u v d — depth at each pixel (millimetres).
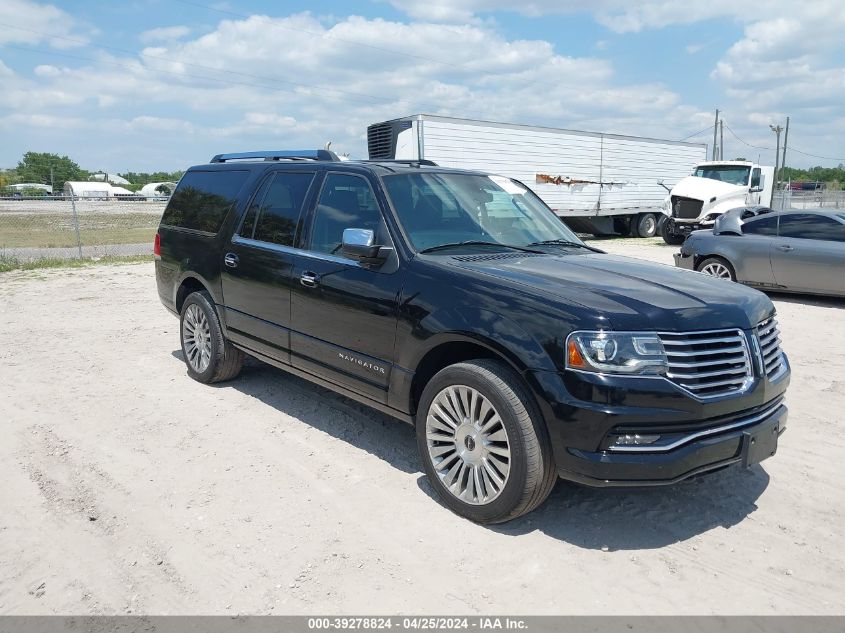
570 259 4348
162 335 8102
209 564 3303
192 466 4387
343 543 3494
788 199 41156
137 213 39375
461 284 3797
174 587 3123
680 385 3287
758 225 11398
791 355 7430
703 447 3305
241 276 5379
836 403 5801
